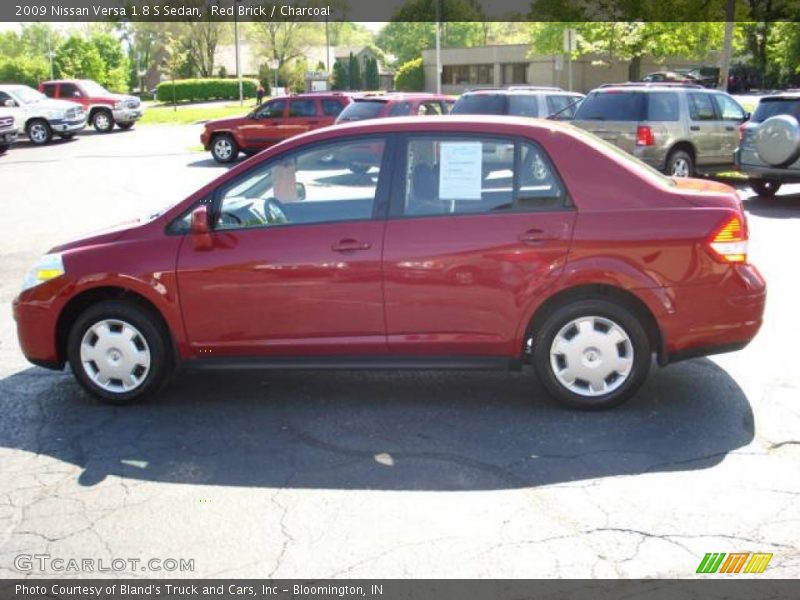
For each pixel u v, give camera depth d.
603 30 37.53
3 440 4.95
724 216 4.89
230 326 5.20
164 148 26.34
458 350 5.09
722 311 4.93
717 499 4.01
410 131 5.12
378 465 4.48
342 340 5.13
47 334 5.41
